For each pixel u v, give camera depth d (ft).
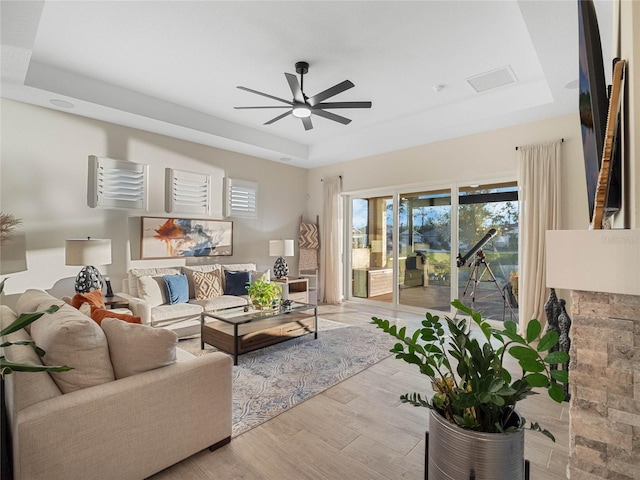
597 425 3.08
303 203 23.24
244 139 17.61
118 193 14.71
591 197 4.69
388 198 19.86
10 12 7.75
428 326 4.28
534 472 5.97
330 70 11.80
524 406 8.27
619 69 3.25
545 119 13.92
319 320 16.79
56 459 4.69
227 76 12.33
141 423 5.46
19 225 12.39
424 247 18.15
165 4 8.52
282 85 13.02
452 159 16.66
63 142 13.33
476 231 16.28
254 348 11.34
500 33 9.60
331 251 21.75
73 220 13.57
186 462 6.14
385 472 5.95
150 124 14.76
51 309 5.21
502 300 15.42
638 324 2.91
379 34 9.71
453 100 14.40
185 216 17.04
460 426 3.50
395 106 15.02
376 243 20.53
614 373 3.01
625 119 3.50
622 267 2.89
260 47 10.43
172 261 16.48
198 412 6.19
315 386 9.31
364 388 9.23
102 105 12.76
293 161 21.50
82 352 5.34
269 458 6.29
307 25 9.33
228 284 16.84
